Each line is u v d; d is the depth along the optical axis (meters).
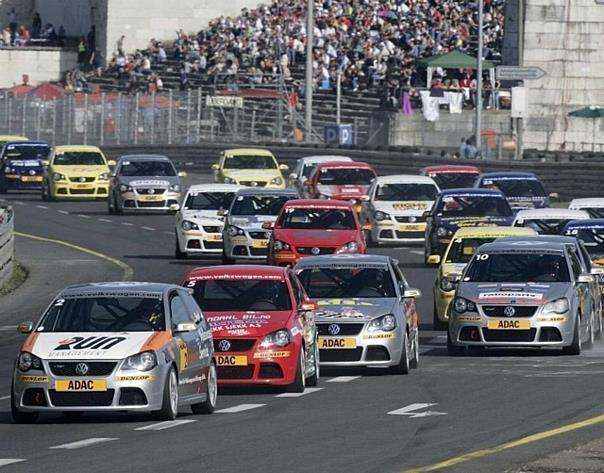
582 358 89.19
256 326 74.94
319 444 57.53
